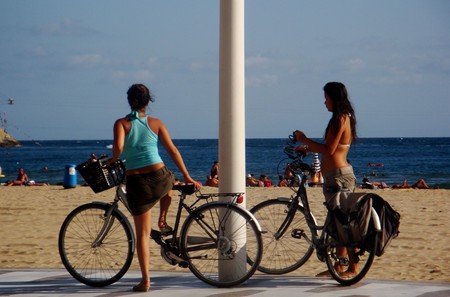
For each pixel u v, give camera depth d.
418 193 35.56
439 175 89.75
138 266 14.58
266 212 12.37
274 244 12.48
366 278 12.30
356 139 11.71
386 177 86.44
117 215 11.60
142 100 11.09
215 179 44.25
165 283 11.80
